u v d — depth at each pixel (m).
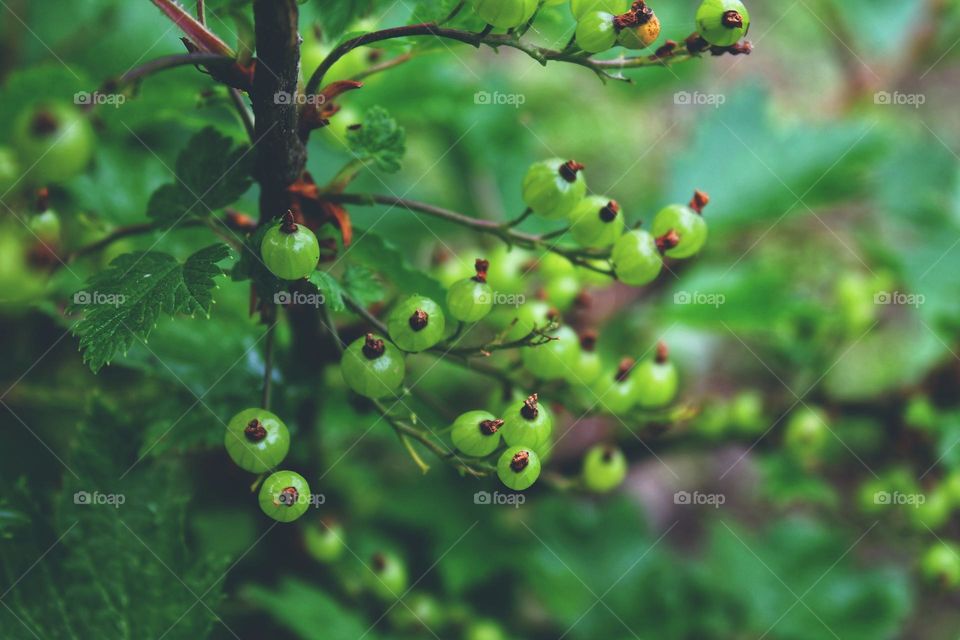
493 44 0.34
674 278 0.56
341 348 0.35
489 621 0.46
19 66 0.43
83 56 0.43
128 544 0.37
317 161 0.46
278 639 0.43
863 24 0.69
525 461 0.34
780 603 0.51
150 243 0.40
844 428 0.54
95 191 0.41
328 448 0.44
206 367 0.38
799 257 0.70
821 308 0.49
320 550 0.42
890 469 0.50
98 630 0.37
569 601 0.48
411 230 0.50
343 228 0.35
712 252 0.60
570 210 0.35
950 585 0.47
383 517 0.48
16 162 0.35
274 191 0.35
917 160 0.59
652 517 0.68
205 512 0.44
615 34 0.33
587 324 0.50
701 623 0.49
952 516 0.52
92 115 0.38
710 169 0.55
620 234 0.36
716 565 0.52
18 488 0.37
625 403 0.38
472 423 0.34
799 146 0.54
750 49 0.34
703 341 0.67
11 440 0.41
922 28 0.68
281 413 0.38
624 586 0.50
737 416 0.48
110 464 0.37
